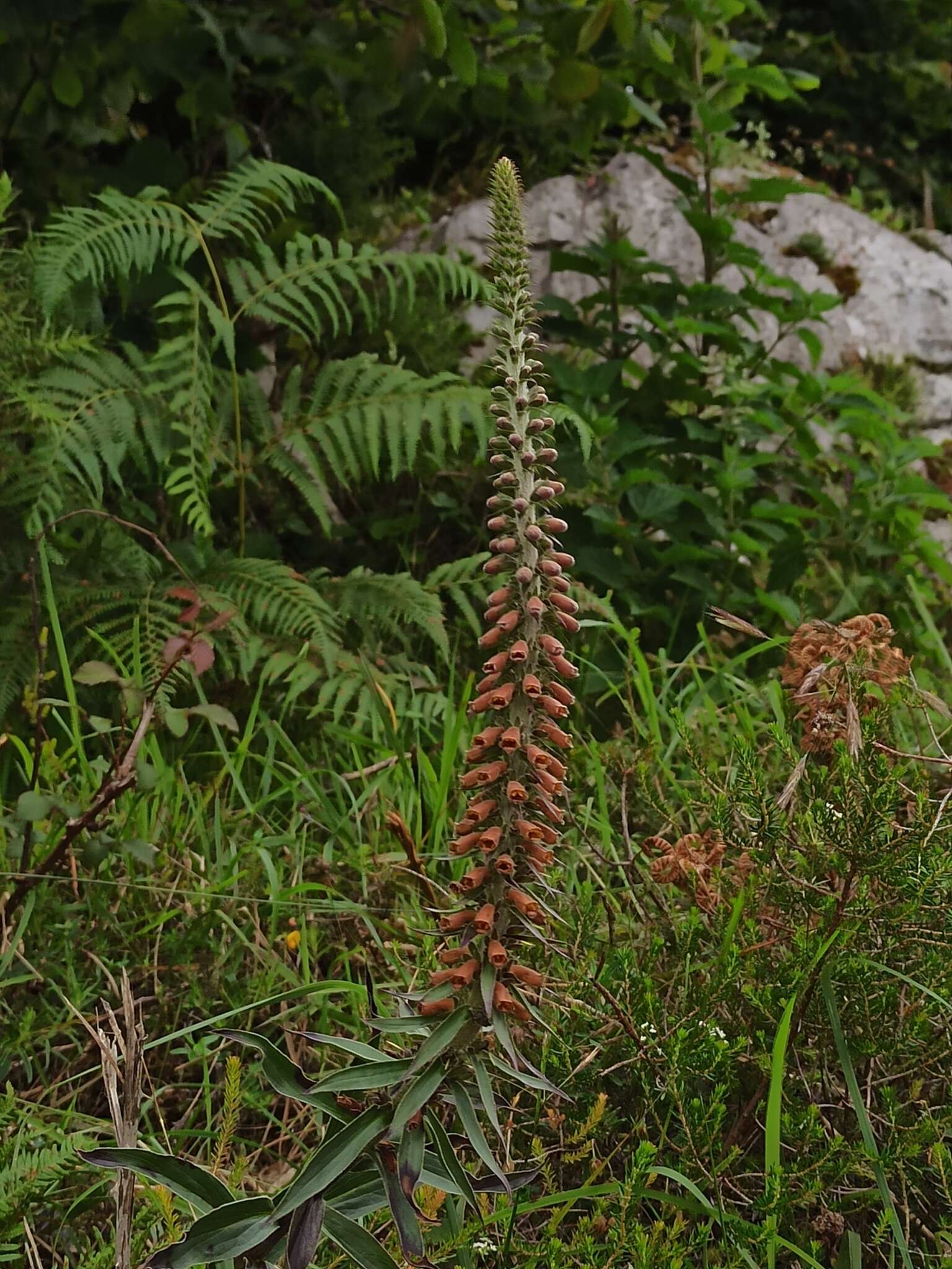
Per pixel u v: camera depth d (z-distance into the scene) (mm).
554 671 1364
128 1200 1494
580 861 2684
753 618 4371
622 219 6316
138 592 3441
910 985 2037
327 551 4621
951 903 1879
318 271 3928
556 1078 1917
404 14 4793
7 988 2348
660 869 2180
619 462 4551
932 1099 2072
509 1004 1302
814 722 2256
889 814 1836
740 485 4266
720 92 5039
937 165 8930
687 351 4621
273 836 2828
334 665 3422
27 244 3604
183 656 2607
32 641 3242
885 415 4867
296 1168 2109
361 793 3225
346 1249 1286
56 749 3242
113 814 2699
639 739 3258
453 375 3988
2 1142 1752
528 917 1358
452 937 1446
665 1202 1790
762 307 4711
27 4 4188
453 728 2842
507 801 1367
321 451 4555
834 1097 2012
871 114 8688
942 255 7023
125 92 4801
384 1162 1315
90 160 5328
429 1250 1619
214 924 2445
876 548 4555
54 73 4527
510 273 1386
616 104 5078
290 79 5016
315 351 5047
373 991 1542
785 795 2041
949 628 5105
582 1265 1597
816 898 2027
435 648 4129
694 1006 1997
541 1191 1912
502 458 1365
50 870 2428
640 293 4707
